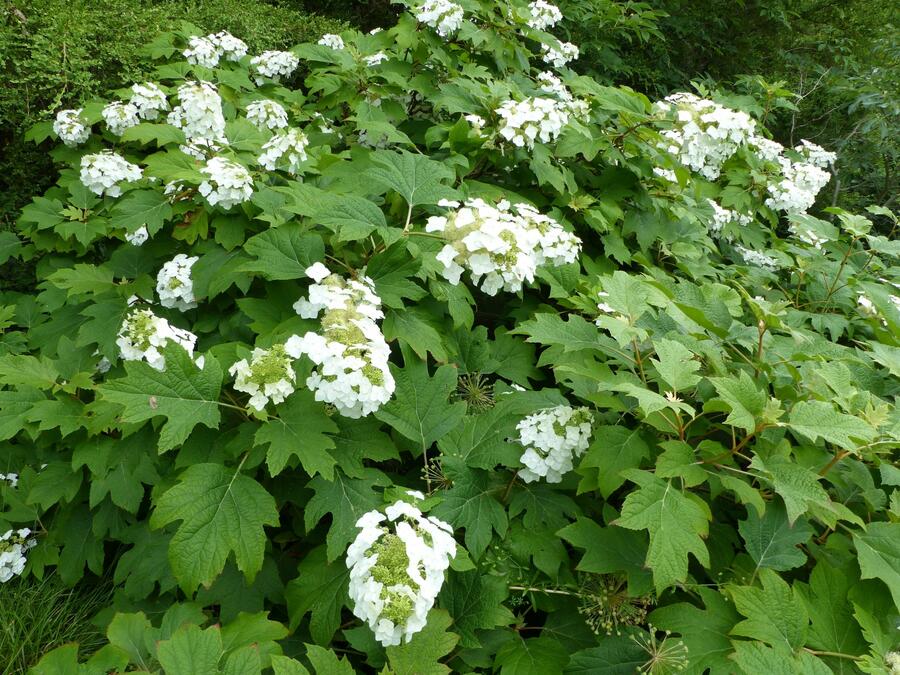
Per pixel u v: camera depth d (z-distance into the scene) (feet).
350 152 10.84
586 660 5.90
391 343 8.68
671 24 28.43
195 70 13.37
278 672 4.91
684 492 5.88
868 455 6.22
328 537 6.37
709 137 11.51
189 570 5.78
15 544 8.29
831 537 6.23
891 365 7.30
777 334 8.96
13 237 11.91
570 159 11.59
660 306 7.22
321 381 5.97
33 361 8.09
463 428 7.39
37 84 13.30
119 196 11.21
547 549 6.60
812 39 30.50
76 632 7.77
